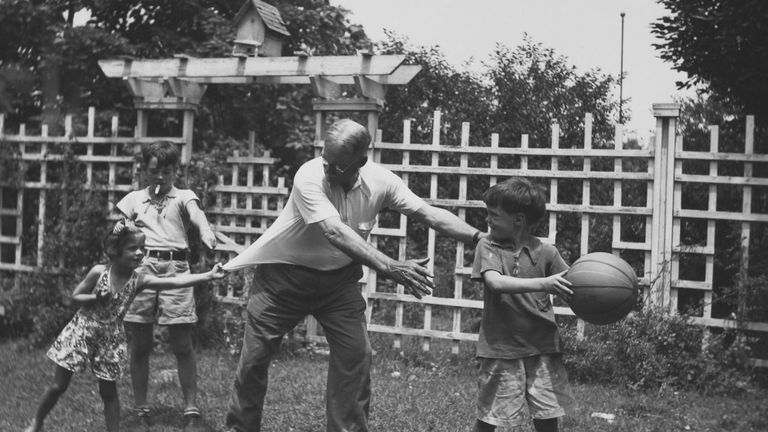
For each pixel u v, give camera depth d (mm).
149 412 5164
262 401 4078
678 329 6953
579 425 5332
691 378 6824
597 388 6707
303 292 3912
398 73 7965
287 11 12914
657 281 7164
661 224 7164
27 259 9078
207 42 11953
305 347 8070
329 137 3623
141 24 12680
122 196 8953
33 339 7973
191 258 8414
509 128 14555
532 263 3773
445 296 12195
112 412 4457
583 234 7391
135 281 4398
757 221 6988
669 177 7141
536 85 15320
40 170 9375
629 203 10484
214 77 8398
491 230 3838
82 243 8500
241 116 12578
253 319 3982
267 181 8523
